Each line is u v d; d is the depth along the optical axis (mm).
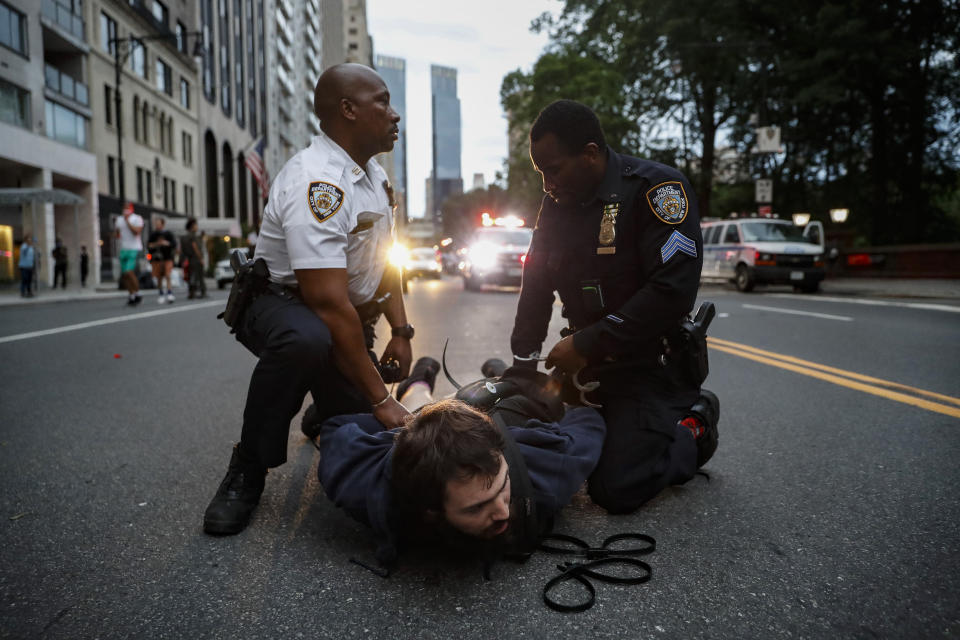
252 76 56344
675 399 2346
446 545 1859
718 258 17234
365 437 1997
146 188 33688
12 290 22078
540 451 1967
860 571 1839
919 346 6074
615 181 2299
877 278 19969
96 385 4711
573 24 29906
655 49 25922
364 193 2270
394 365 2707
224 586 1811
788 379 4637
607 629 1580
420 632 1579
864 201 25188
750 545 2016
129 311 11617
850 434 3201
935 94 22578
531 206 38281
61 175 25281
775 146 20781
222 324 9047
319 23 106750
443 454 1601
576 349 2240
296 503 2416
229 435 3363
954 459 2781
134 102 32312
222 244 34312
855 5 20172
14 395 4383
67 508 2383
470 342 6715
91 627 1617
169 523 2240
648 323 2191
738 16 23453
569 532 2143
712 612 1646
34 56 23234
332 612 1671
